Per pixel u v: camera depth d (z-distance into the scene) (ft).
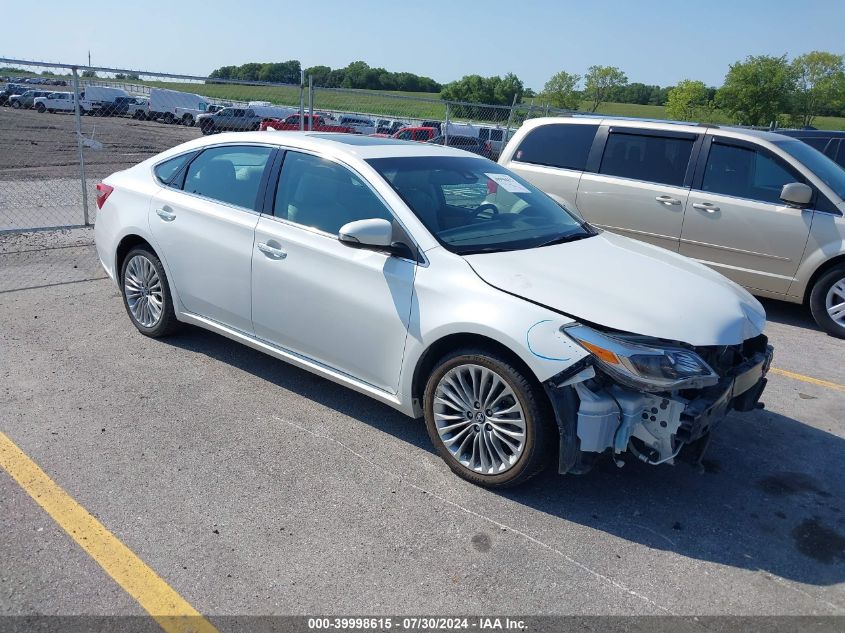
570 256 12.30
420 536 10.14
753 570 9.79
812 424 14.69
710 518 11.02
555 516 10.82
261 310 13.96
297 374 15.61
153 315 16.83
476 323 10.72
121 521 10.11
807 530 10.84
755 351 11.91
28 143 66.69
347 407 14.15
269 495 10.96
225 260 14.44
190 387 14.67
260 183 14.24
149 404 13.80
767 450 13.43
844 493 11.99
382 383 12.37
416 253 11.82
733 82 142.72
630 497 11.49
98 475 11.24
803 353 19.42
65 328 17.70
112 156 59.82
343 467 11.91
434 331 11.26
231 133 15.47
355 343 12.51
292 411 13.85
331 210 13.05
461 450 11.57
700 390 10.39
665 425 10.12
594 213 24.44
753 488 12.01
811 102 140.05
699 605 9.03
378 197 12.55
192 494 10.86
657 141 23.41
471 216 13.03
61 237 28.53
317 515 10.51
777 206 21.25
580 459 10.43
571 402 10.14
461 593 9.02
